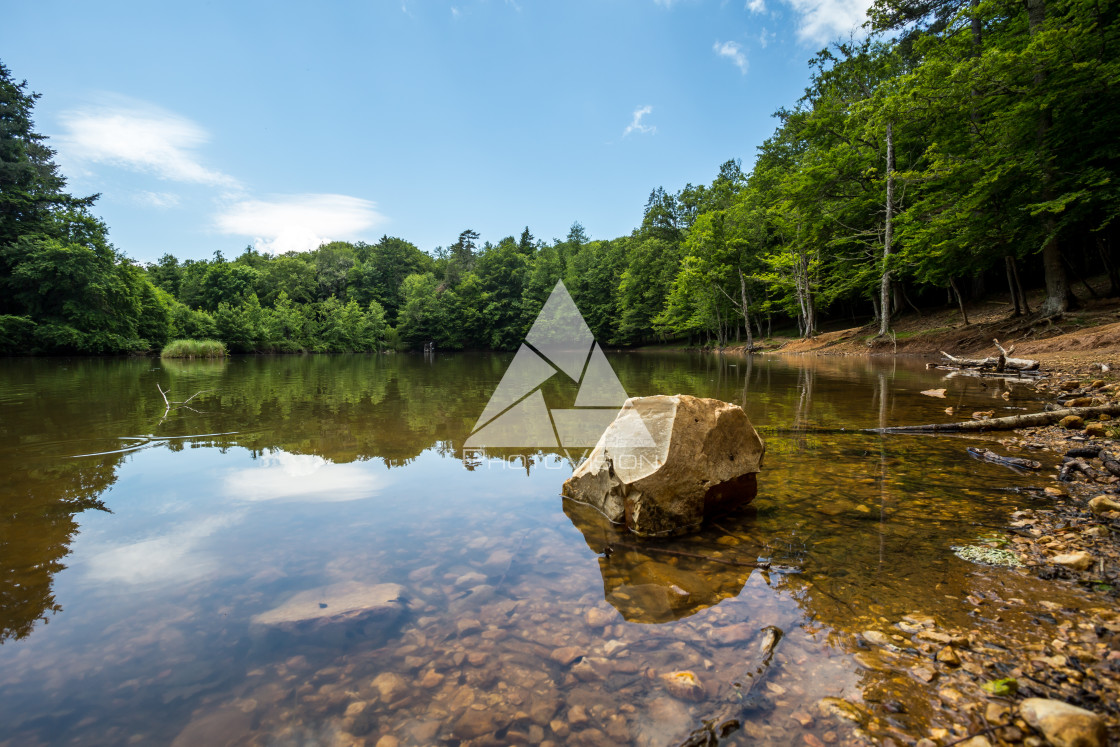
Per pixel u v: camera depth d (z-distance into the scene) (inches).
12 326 1057.5
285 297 2257.6
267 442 207.0
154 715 55.9
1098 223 580.1
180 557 98.1
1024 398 276.1
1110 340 403.9
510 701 59.3
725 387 402.3
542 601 82.7
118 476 155.3
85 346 1138.0
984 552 95.7
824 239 1018.7
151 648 68.4
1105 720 52.9
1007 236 558.3
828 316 1424.7
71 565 94.0
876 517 115.9
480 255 2832.2
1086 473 138.5
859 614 76.3
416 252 3152.1
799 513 121.0
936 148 688.4
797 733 53.4
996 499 124.5
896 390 340.5
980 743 50.4
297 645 69.9
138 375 605.6
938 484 137.9
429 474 160.6
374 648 69.7
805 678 62.1
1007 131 544.4
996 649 66.2
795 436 205.6
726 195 1631.4
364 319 2287.2
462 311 2331.4
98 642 69.4
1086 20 522.9
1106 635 68.2
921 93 658.2
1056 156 521.7
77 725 53.9
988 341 578.2
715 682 61.9
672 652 68.4
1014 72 524.7
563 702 59.2
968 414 235.9
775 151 1334.9
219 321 1659.7
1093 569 86.4
